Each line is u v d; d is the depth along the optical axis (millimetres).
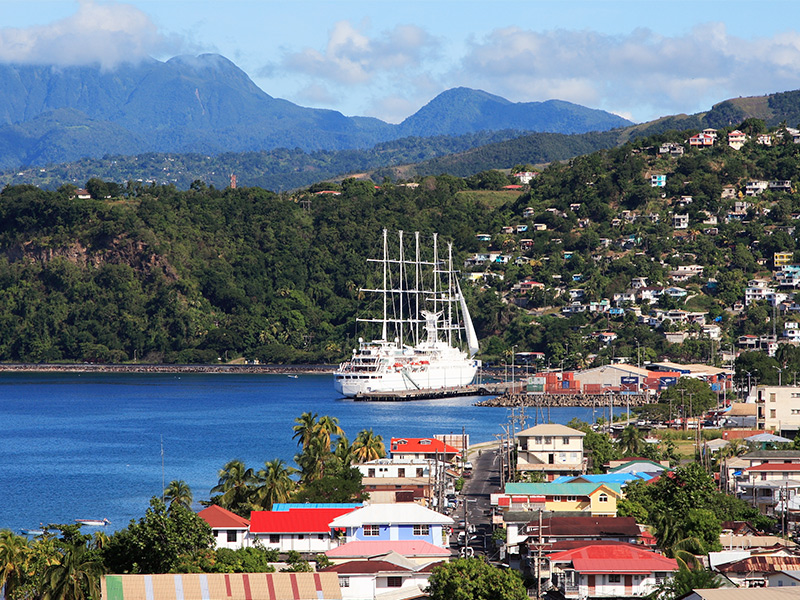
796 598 174125
